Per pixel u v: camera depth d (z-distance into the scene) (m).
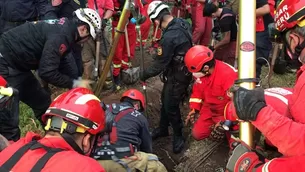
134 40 6.02
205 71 3.92
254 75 1.64
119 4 5.57
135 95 4.19
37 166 1.69
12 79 4.12
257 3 4.57
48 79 3.91
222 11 4.89
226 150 4.39
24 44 3.91
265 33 4.75
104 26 5.31
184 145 5.02
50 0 5.29
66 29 3.85
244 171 1.73
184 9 6.85
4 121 3.43
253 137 1.76
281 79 5.71
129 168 3.27
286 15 1.67
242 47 1.67
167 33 4.27
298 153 1.52
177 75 4.42
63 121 1.87
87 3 5.34
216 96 4.04
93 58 5.48
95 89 4.46
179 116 4.79
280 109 2.66
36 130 4.95
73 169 1.68
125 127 3.46
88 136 1.93
